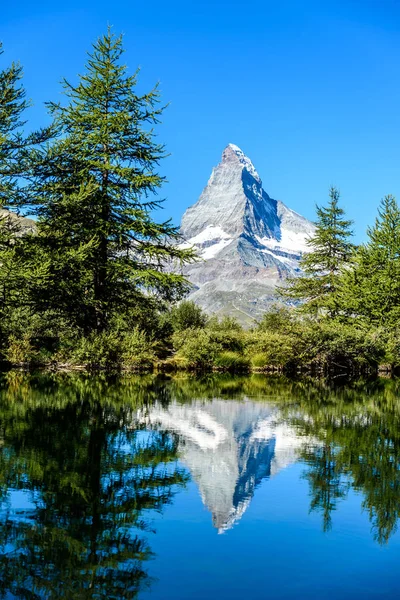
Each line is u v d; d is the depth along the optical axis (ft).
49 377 68.08
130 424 35.47
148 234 76.79
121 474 23.30
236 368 100.68
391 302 116.26
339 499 20.66
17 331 86.84
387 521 18.38
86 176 74.38
